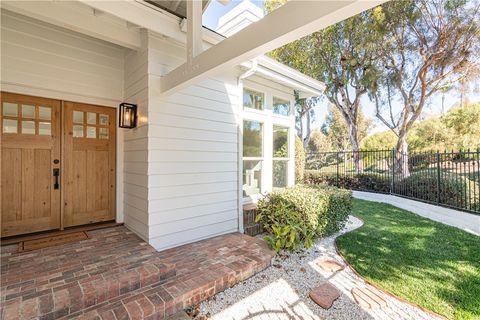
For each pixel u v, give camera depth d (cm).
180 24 318
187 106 379
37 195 358
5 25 314
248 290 279
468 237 453
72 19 287
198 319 230
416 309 245
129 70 397
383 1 136
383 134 1636
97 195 410
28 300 201
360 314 239
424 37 939
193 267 295
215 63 232
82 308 212
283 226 391
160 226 345
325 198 448
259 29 190
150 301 226
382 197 866
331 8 148
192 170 385
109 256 292
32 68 335
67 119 380
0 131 325
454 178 605
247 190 514
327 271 325
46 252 301
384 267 331
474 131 1050
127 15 275
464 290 272
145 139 341
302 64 1227
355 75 1158
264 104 547
